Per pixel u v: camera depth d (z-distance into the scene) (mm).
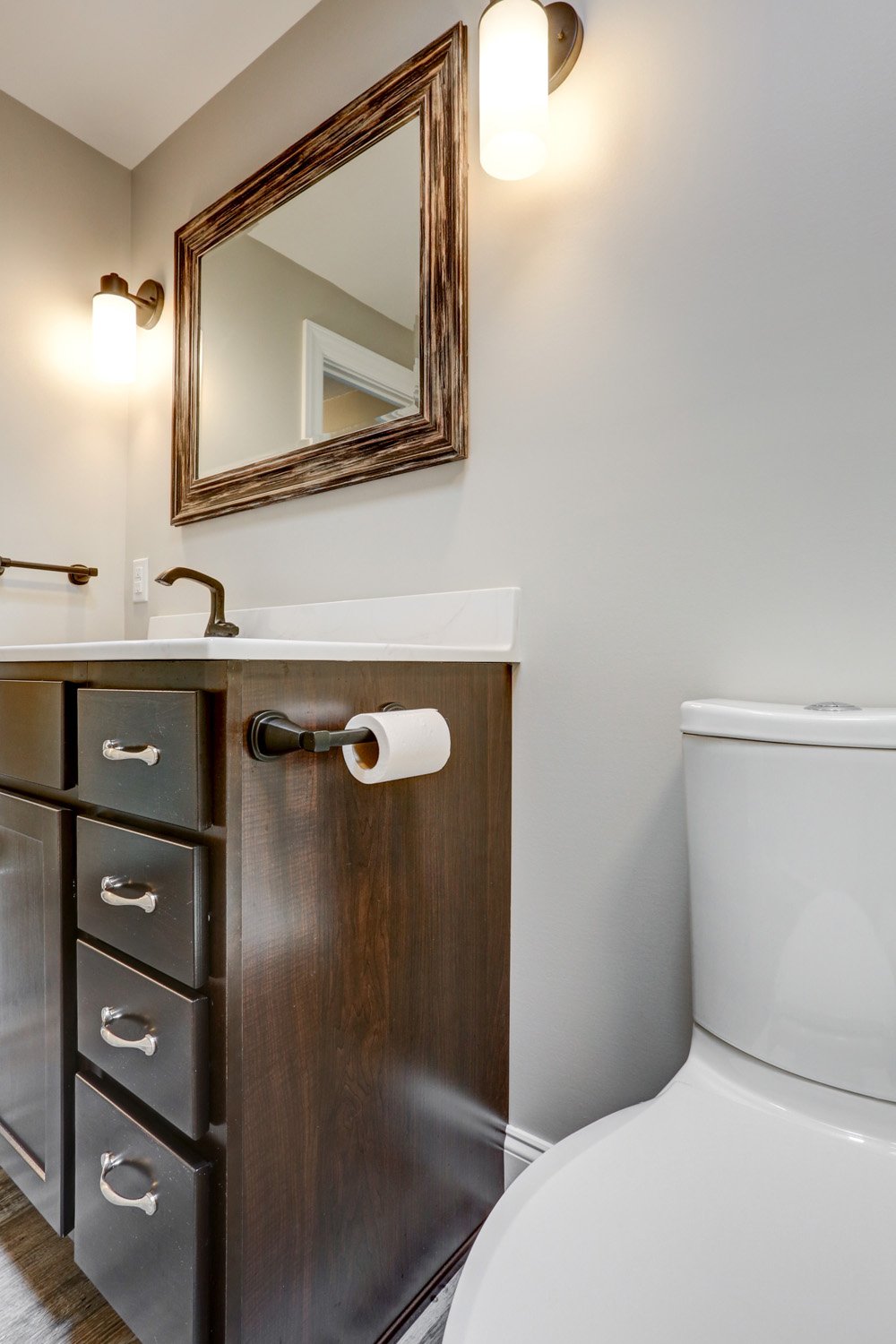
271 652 675
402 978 859
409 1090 866
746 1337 393
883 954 620
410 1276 868
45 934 880
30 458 1648
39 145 1664
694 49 905
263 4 1358
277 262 1419
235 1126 654
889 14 774
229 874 648
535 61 923
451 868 941
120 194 1820
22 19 1395
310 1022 732
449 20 1155
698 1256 455
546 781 1027
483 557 1104
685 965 902
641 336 944
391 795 839
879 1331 393
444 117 1138
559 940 1013
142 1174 712
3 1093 966
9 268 1610
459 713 948
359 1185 792
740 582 861
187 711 665
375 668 809
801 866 657
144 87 1569
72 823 859
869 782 626
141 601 1773
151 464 1759
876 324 774
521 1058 1052
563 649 1012
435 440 1139
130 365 1673
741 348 863
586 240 997
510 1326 418
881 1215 493
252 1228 667
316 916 739
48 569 1629
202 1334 648
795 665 820
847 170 795
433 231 1152
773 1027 671
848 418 791
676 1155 568
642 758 939
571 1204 508
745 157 863
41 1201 879
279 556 1433
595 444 984
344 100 1312
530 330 1054
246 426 1483
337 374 1306
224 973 649
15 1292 892
